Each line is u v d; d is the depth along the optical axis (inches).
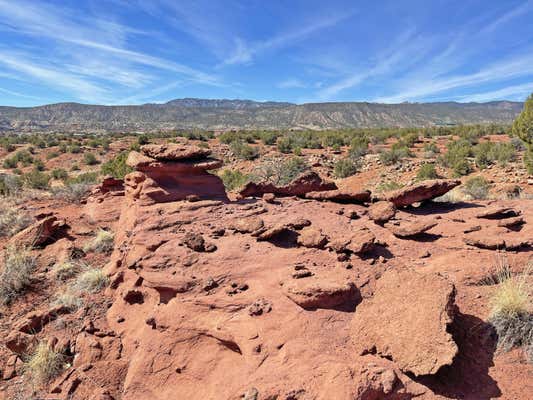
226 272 185.9
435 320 125.6
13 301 242.4
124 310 205.9
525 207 275.6
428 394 111.1
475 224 235.0
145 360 156.6
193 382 145.0
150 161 301.6
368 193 301.1
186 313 163.6
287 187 342.3
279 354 131.0
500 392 113.2
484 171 819.4
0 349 194.4
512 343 130.3
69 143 2358.5
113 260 266.8
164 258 201.0
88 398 154.6
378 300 145.9
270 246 210.7
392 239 221.0
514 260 179.3
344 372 111.0
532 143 722.2
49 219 346.0
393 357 121.1
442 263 185.3
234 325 149.1
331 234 222.4
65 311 217.8
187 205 279.4
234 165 1253.1
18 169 1596.9
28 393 163.6
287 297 159.2
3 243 349.4
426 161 977.5
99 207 440.5
